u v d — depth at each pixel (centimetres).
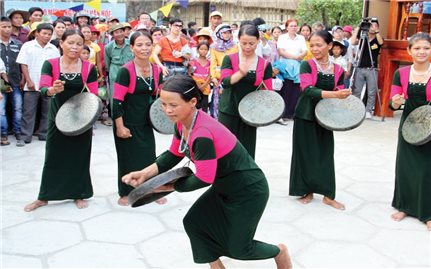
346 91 351
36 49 567
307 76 380
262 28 720
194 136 220
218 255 250
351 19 1279
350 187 454
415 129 356
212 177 219
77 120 350
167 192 235
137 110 380
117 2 1305
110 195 416
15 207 381
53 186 379
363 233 349
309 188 402
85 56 599
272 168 508
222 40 624
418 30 755
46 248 312
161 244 324
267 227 354
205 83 652
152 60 640
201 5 1270
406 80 363
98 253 308
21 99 584
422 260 310
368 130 715
